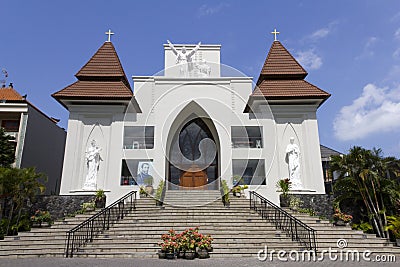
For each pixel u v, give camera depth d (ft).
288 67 58.59
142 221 38.52
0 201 42.73
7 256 31.17
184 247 30.42
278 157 51.98
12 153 53.31
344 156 44.32
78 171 50.88
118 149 51.11
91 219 34.86
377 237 38.04
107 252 31.58
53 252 31.83
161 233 35.68
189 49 60.90
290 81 57.06
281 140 53.06
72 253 31.27
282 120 54.19
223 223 38.37
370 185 43.32
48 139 68.39
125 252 31.76
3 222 40.24
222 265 26.63
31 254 31.55
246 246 32.89
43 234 36.06
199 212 40.86
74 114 53.11
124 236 34.94
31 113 62.34
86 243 33.24
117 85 55.52
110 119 53.62
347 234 36.86
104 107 53.52
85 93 52.85
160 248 32.12
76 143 51.75
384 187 42.75
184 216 40.01
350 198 45.85
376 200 42.50
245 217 40.19
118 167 49.98
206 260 29.19
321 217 45.21
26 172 43.21
